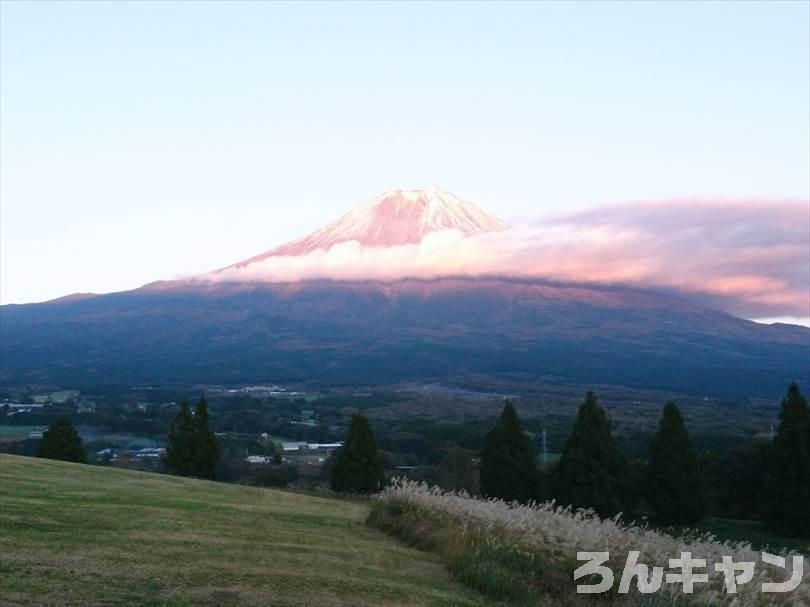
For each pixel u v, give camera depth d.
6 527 11.84
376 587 10.20
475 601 10.10
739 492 36.94
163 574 9.60
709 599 9.62
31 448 53.31
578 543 11.78
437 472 45.53
